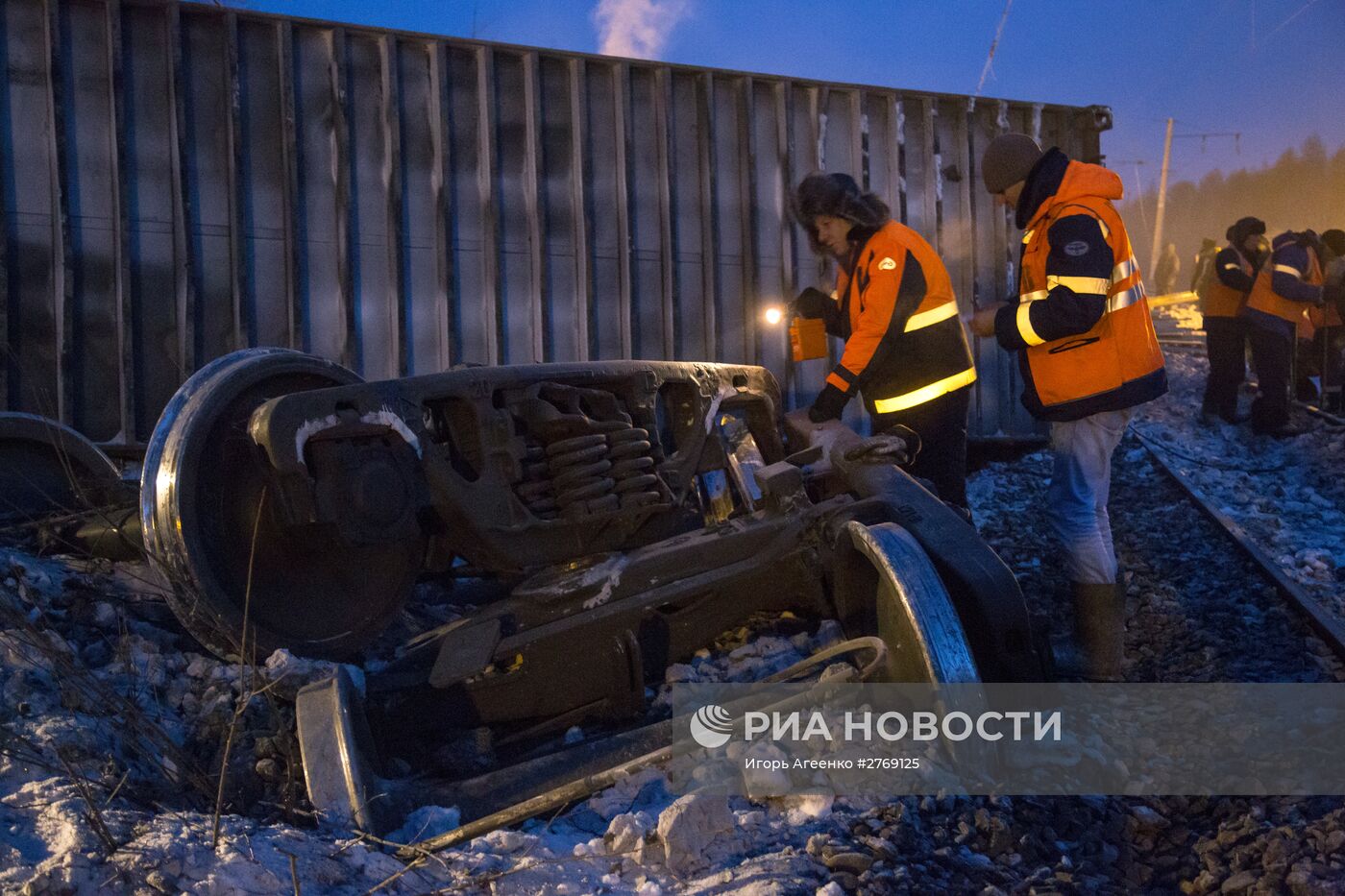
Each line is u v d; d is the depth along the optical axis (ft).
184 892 6.72
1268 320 28.53
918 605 9.96
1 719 8.81
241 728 9.51
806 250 23.39
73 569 12.16
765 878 7.66
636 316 21.61
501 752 10.71
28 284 17.56
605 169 21.42
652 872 7.98
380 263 19.63
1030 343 12.39
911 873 8.04
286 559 10.78
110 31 17.80
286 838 7.63
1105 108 26.91
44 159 17.67
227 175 18.66
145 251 18.21
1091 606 13.21
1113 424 12.86
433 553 12.58
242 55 18.75
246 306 18.62
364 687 9.90
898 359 15.02
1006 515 22.38
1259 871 8.42
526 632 10.75
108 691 9.04
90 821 7.13
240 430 10.67
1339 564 18.30
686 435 14.10
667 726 10.18
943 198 25.48
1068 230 12.14
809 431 14.98
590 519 11.89
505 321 20.51
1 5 17.43
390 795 8.68
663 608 11.66
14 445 13.42
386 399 10.76
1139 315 12.53
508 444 11.56
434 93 19.85
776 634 12.97
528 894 7.45
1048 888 8.14
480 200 20.33
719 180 22.59
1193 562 18.92
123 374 17.89
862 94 24.00
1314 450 27.12
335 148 19.21
